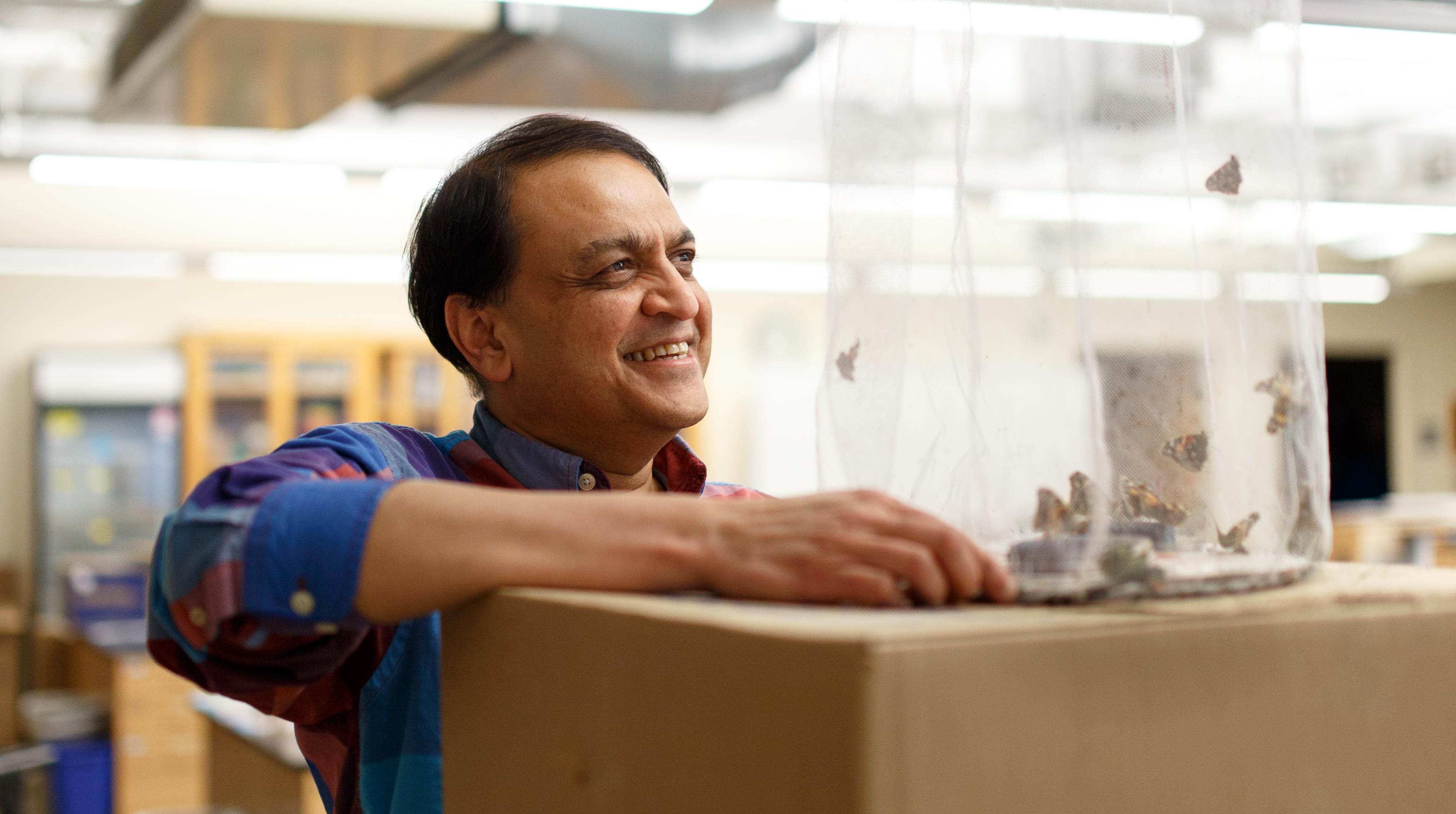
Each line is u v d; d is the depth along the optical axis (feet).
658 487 4.37
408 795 3.17
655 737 2.07
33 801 17.92
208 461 25.82
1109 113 2.54
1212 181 2.63
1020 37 2.56
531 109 10.55
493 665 2.52
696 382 3.77
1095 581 2.15
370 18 8.43
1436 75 12.66
